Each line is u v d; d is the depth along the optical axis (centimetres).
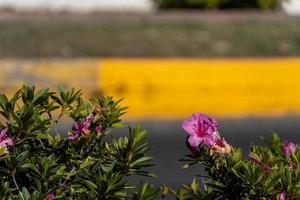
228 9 1677
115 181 279
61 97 310
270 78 1237
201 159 301
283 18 1614
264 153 304
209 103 1223
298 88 1245
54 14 1639
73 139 301
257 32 1509
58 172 285
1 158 276
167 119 1209
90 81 1216
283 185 284
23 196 273
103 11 1722
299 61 1251
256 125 1181
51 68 1218
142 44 1430
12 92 1208
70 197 286
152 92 1212
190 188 347
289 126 1181
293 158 299
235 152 300
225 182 299
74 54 1384
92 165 296
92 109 313
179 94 1216
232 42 1457
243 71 1234
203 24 1544
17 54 1366
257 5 1684
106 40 1436
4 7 1695
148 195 284
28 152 288
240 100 1230
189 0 1666
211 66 1226
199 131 295
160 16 1609
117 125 307
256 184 284
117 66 1218
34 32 1458
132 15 1630
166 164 905
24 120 288
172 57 1390
